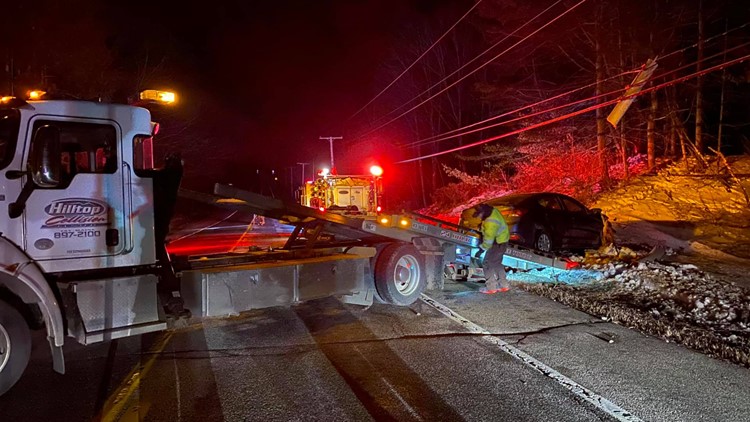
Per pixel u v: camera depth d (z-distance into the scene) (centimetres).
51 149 486
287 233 2367
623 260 1096
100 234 539
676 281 888
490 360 560
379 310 776
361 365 546
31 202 504
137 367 543
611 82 2133
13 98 502
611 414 436
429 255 839
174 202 586
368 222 774
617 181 2112
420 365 546
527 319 722
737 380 506
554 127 2630
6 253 473
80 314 516
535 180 2558
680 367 540
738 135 2572
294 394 475
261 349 598
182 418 429
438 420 425
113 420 426
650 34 2081
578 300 801
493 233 874
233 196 677
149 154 633
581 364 548
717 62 2156
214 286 614
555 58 2639
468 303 818
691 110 2517
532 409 445
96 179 537
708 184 1803
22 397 471
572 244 1207
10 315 471
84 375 522
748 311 714
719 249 1227
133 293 548
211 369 536
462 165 4053
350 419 427
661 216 1614
